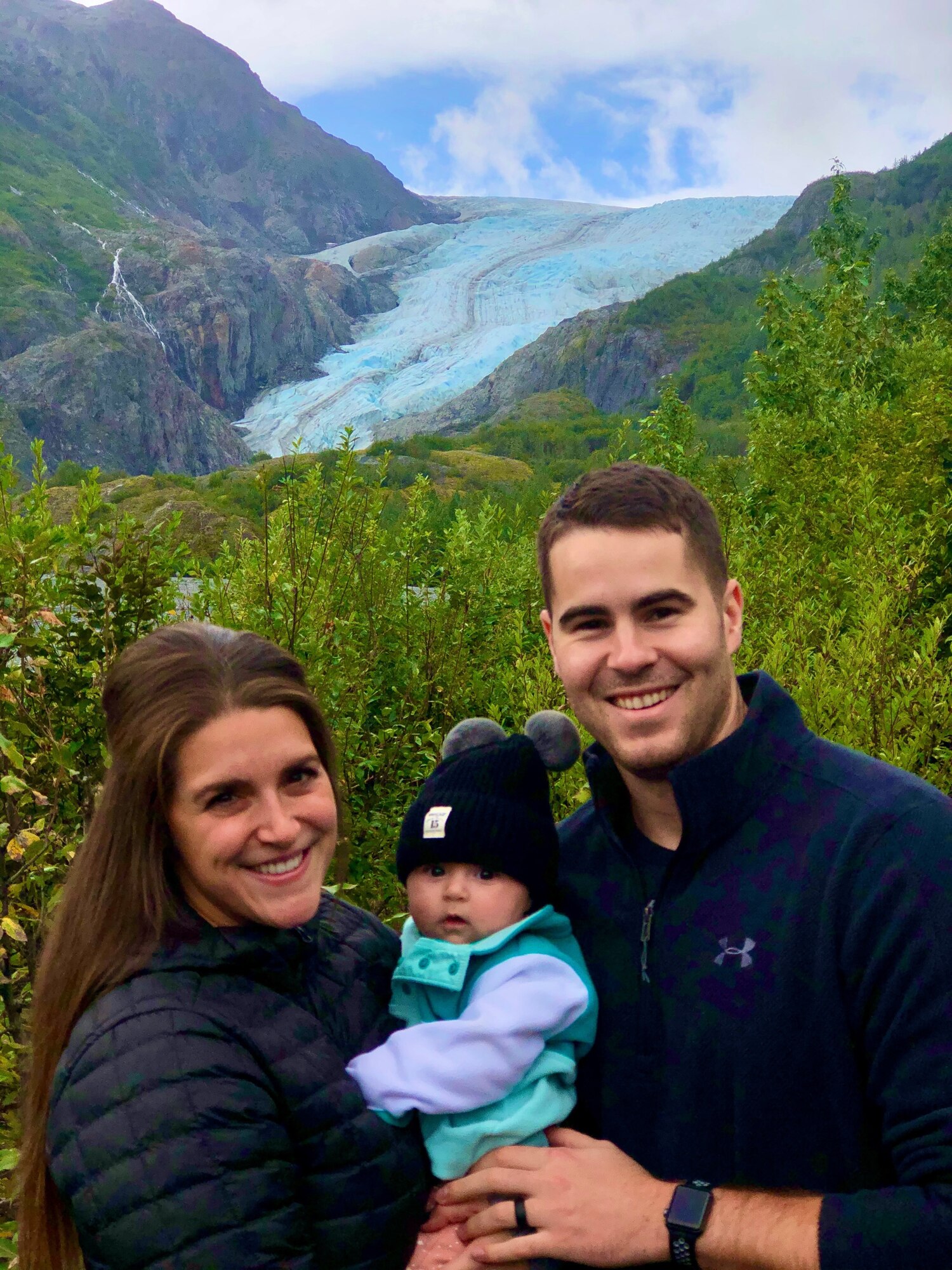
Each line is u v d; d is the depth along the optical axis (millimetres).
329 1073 1546
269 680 1576
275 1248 1374
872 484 6273
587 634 1711
